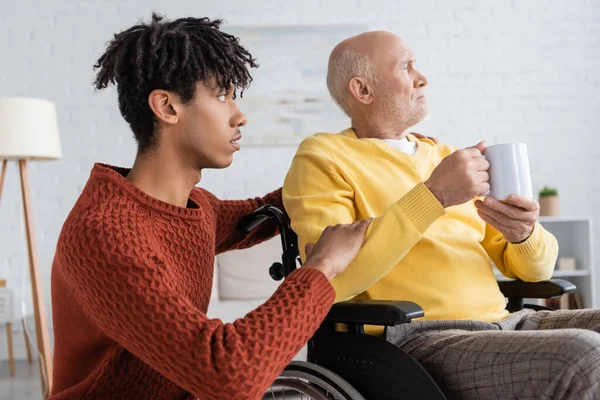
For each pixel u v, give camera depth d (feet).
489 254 5.08
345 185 4.50
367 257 3.73
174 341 2.99
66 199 12.18
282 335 3.03
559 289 4.73
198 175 3.81
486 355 3.59
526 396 3.36
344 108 5.09
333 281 3.81
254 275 10.21
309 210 4.33
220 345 2.94
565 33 12.91
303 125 12.35
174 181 3.71
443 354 3.84
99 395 3.62
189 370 2.97
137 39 3.59
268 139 12.32
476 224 4.88
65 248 3.29
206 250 3.85
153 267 3.15
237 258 10.27
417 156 4.83
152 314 3.04
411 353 4.07
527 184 3.97
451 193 3.76
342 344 4.03
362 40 4.97
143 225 3.42
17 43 12.12
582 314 4.29
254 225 4.82
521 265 4.73
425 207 3.74
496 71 12.82
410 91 4.88
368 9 12.60
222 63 3.63
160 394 3.81
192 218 3.73
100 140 12.25
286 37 12.36
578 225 11.63
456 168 3.75
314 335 4.17
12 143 9.62
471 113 12.76
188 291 3.71
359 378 3.97
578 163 12.89
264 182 12.37
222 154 3.72
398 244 3.73
